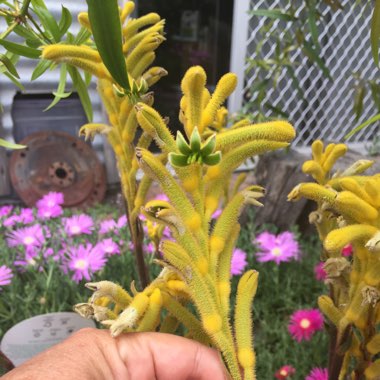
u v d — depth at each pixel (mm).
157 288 224
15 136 1277
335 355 273
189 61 1405
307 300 677
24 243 593
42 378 195
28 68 1220
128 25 298
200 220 203
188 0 1381
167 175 194
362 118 1635
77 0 1150
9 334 428
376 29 252
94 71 260
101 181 1301
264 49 1470
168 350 231
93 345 222
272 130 195
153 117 192
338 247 202
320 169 285
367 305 237
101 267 556
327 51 1530
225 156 207
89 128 303
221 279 216
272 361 544
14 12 291
